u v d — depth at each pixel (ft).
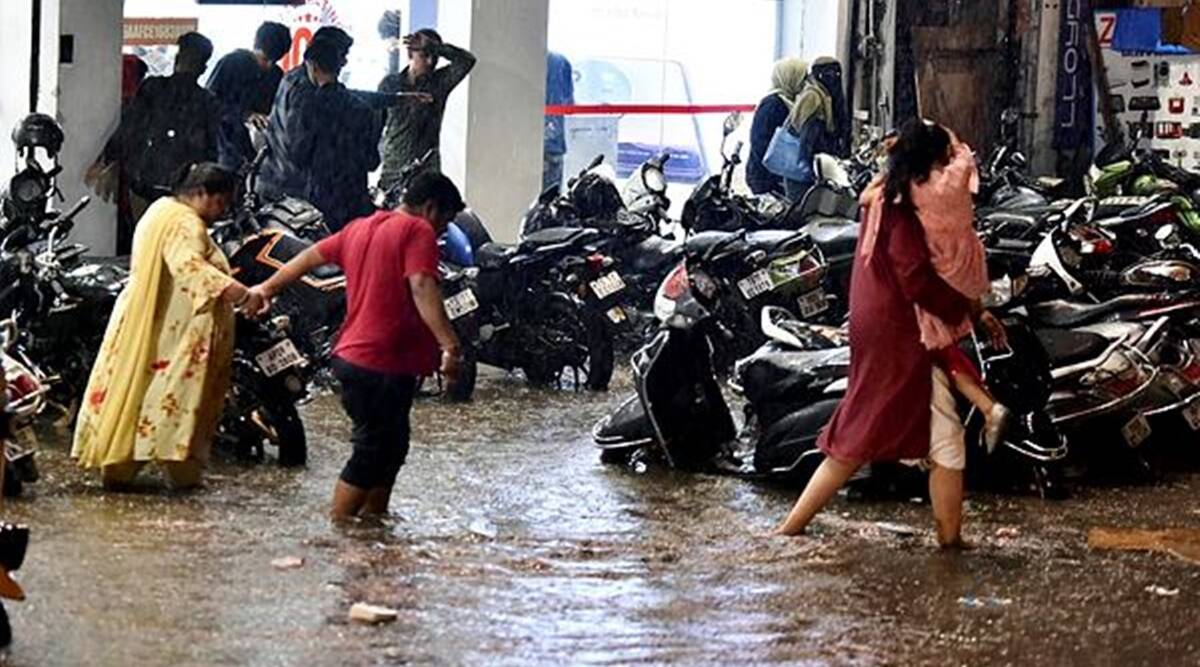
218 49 84.74
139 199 77.10
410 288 41.88
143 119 75.77
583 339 64.13
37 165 53.06
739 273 63.00
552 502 46.21
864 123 92.73
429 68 74.79
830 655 33.47
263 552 39.29
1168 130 92.84
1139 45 93.35
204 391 45.14
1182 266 51.70
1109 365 49.62
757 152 84.28
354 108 72.23
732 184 82.43
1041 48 94.99
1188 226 65.41
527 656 32.58
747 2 94.84
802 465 48.16
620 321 64.44
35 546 38.81
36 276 50.52
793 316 58.70
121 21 77.25
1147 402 51.65
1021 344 47.85
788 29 95.45
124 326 45.01
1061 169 95.09
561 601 36.37
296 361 49.21
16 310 50.67
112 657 31.27
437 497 46.14
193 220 45.01
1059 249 52.16
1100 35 94.38
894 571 39.96
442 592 36.68
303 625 33.76
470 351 60.90
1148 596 38.70
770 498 47.65
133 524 41.52
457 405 60.44
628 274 71.56
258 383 49.06
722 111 94.99
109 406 44.83
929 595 38.01
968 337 47.11
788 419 48.39
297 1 85.46
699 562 40.24
